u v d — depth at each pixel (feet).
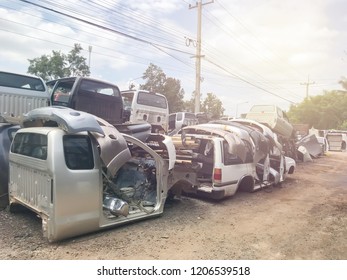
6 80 27.96
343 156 90.33
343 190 35.91
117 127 23.72
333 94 193.16
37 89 29.84
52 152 15.48
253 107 54.03
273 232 19.71
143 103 43.47
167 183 21.90
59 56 79.36
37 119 18.51
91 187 16.58
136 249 15.90
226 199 27.40
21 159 18.02
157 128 39.78
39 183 16.47
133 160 22.66
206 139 26.37
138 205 20.34
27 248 15.24
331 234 19.77
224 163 25.73
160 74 135.44
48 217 15.61
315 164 64.75
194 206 24.56
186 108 162.50
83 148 16.66
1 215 19.57
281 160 36.14
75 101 27.14
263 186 32.35
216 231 19.31
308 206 27.07
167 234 18.21
